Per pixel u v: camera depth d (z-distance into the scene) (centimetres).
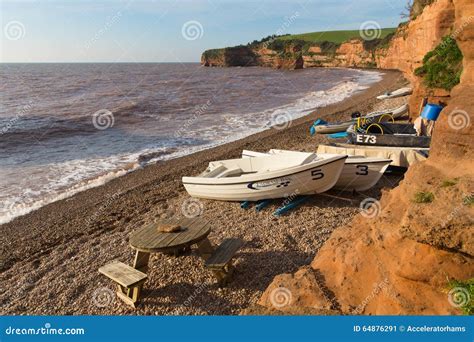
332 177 1085
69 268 830
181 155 1961
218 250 712
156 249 664
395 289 461
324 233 898
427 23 3431
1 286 781
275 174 1060
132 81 8294
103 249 915
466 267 419
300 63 14275
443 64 1891
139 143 2273
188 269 764
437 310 425
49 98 4816
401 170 1274
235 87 6456
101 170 1719
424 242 416
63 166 1784
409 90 3459
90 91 5831
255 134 2425
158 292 698
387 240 484
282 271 741
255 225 970
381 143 1338
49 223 1137
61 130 2680
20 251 959
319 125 2139
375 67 11838
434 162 544
